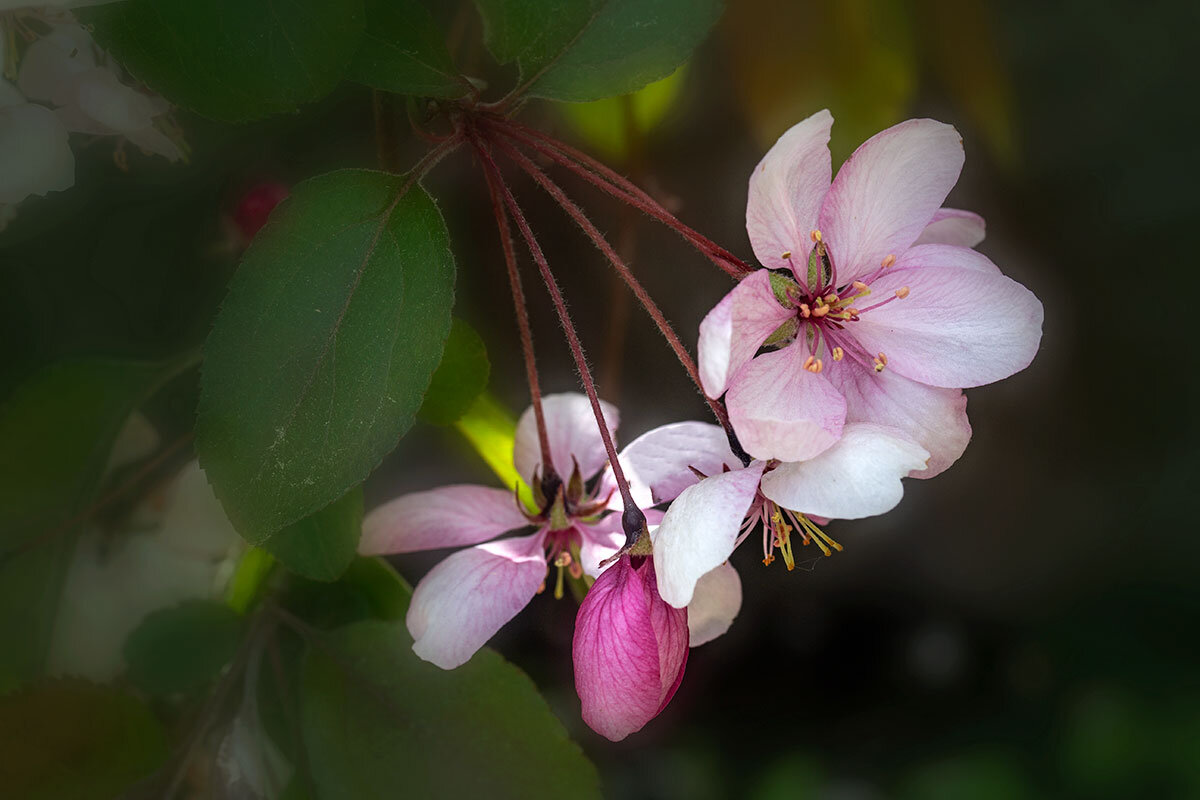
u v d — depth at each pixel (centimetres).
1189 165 61
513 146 27
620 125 34
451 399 29
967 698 65
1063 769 60
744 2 32
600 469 29
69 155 27
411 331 25
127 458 30
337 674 28
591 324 39
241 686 29
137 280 32
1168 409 65
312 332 25
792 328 27
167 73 25
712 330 24
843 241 27
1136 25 61
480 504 29
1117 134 61
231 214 32
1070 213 62
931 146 26
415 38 26
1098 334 65
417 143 28
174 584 30
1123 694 63
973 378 26
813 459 25
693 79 36
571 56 27
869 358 27
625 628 25
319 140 33
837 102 33
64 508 28
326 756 28
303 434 25
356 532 28
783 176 26
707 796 62
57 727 28
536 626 37
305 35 25
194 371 30
